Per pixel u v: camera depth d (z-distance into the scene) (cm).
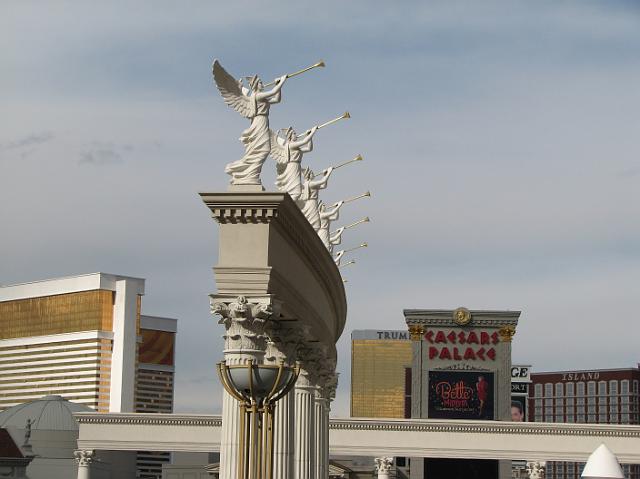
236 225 6134
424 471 17000
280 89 6366
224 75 6297
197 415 15575
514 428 15462
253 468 4769
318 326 7944
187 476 17362
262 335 6128
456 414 18038
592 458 3606
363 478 18162
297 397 7869
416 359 18175
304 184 8969
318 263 7562
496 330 18175
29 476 19000
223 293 6066
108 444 15688
